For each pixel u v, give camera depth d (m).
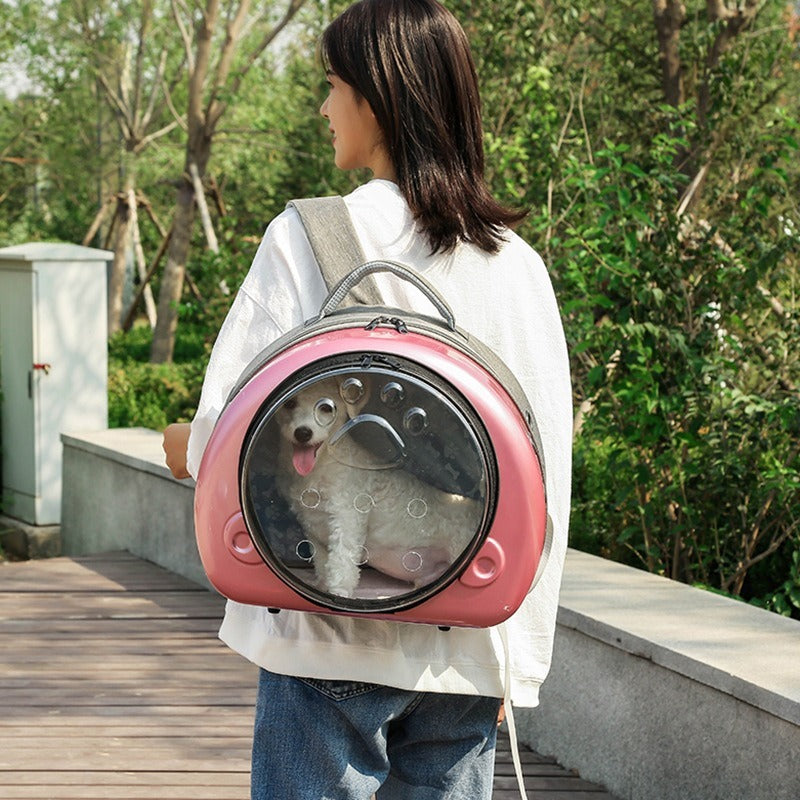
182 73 24.72
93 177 23.81
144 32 23.31
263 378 1.52
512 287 1.71
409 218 1.67
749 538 4.93
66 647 4.77
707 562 4.95
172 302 18.19
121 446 6.73
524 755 3.71
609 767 3.41
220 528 1.53
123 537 6.58
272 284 1.63
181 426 1.74
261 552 1.53
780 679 2.86
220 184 23.80
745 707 2.90
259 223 10.86
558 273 5.60
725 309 4.97
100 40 22.59
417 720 1.72
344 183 12.16
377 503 1.52
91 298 7.93
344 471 1.52
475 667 1.66
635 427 4.93
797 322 4.89
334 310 1.59
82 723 3.95
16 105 23.92
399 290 1.67
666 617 3.44
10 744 3.76
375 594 1.54
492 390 1.54
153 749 3.74
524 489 1.52
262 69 21.22
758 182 5.21
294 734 1.64
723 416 4.78
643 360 4.62
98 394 7.98
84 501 7.11
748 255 5.02
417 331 1.56
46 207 28.58
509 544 1.53
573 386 5.61
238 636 1.68
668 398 4.68
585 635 3.50
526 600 1.72
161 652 4.72
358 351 1.50
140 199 22.77
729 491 4.82
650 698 3.24
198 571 5.79
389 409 1.51
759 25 9.54
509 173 7.49
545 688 3.69
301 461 1.51
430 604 1.54
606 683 3.42
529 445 1.54
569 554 4.30
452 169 1.67
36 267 7.72
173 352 19.52
